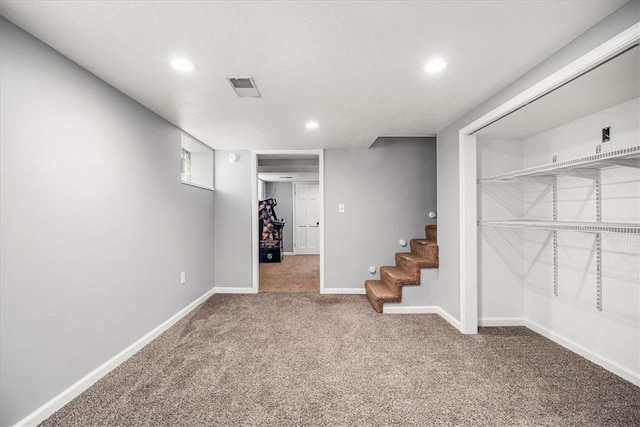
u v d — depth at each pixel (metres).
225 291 3.88
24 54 1.36
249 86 1.96
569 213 2.25
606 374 1.88
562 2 1.18
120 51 1.53
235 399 1.63
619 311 1.87
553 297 2.40
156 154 2.48
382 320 2.88
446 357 2.12
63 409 1.53
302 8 1.20
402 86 1.97
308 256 7.33
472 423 1.45
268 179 7.10
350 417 1.50
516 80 1.88
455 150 2.71
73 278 1.64
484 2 1.17
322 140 3.43
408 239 3.88
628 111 1.82
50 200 1.50
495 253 2.74
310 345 2.32
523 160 2.74
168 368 1.96
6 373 1.30
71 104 1.62
